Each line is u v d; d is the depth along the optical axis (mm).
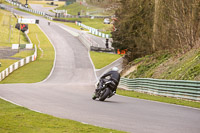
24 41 164250
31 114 18578
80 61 124062
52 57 128125
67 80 88062
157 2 64938
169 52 60250
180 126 16578
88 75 100500
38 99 28328
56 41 168000
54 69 105375
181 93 34875
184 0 54562
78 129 14609
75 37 184250
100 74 103312
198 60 42594
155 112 22281
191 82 33281
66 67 111000
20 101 26094
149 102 30500
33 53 132375
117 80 28469
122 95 39812
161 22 64500
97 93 29234
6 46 143625
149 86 43219
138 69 63312
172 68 49062
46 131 13867
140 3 78875
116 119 18328
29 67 104188
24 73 92750
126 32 84312
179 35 56750
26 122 15859
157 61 60062
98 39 184375
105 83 28484
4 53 126000
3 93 33250
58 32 198000
